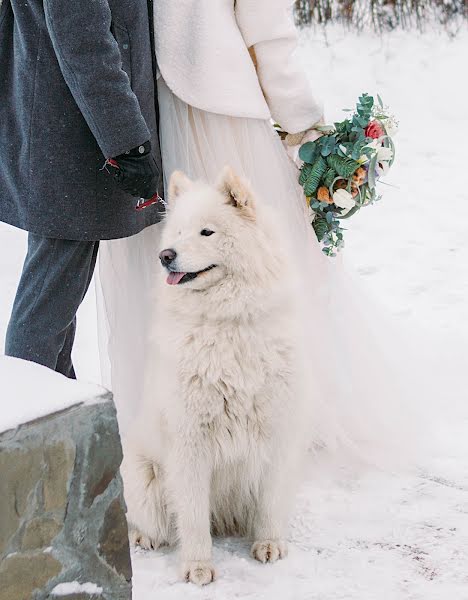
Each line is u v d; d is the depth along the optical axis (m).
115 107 3.10
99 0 3.04
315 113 3.82
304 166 3.85
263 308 3.02
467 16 11.09
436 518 3.28
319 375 3.82
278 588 2.89
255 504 3.29
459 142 9.00
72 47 3.03
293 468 3.17
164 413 3.09
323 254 3.94
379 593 2.80
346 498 3.47
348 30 11.13
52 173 3.27
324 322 3.88
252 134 3.70
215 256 2.98
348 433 3.91
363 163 3.69
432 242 6.82
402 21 11.11
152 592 2.91
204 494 3.08
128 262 3.81
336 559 3.05
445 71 10.30
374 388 3.96
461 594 2.78
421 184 8.07
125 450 3.35
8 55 3.40
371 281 6.13
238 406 3.02
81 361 4.85
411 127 9.38
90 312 5.62
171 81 3.49
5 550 2.15
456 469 3.66
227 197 3.04
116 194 3.38
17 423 2.16
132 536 3.30
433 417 4.13
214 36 3.47
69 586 2.32
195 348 3.00
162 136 3.61
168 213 3.31
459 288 5.93
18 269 6.38
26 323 3.43
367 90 10.13
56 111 3.24
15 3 3.23
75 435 2.27
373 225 7.26
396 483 3.58
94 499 2.34
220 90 3.51
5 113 3.37
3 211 3.42
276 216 3.22
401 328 4.78
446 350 4.89
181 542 3.08
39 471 2.19
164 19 3.45
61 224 3.30
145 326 3.79
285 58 3.70
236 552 3.21
